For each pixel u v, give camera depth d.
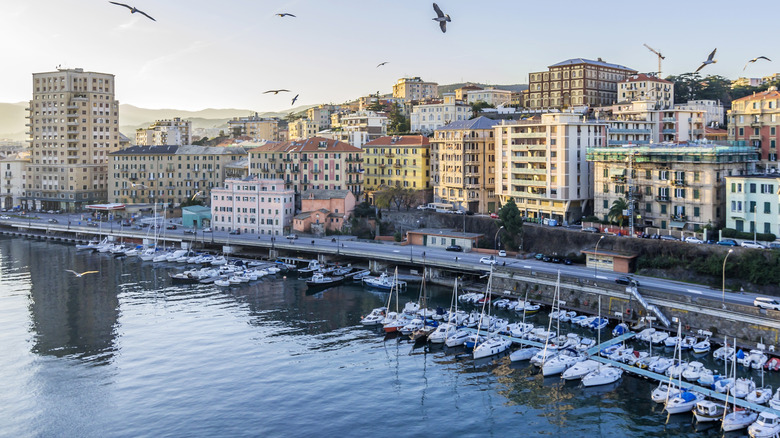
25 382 109.38
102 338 130.12
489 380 108.75
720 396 96.31
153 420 96.12
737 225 155.75
